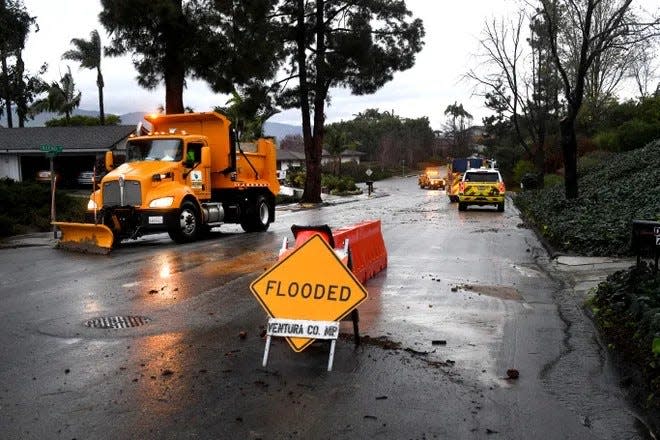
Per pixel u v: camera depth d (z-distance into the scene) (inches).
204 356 256.1
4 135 1819.6
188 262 517.7
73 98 2620.6
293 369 239.6
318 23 1487.5
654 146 1167.0
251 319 318.3
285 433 182.9
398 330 296.5
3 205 859.4
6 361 250.4
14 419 192.4
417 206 1350.9
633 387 219.9
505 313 333.4
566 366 245.6
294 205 1480.1
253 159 830.5
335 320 246.1
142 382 225.0
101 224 615.2
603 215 655.8
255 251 588.4
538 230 748.6
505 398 211.2
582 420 193.6
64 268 493.4
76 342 277.4
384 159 4439.0
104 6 1146.0
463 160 1808.6
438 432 184.1
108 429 185.2
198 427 186.7
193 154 714.8
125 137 1774.1
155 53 1190.3
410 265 497.7
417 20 1521.9
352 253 399.2
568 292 390.6
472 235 726.5
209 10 1208.8
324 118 1572.3
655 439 180.5
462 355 258.5
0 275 462.6
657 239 332.5
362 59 1472.7
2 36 941.2
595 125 1891.0
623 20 852.0
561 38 1353.3
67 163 1824.6
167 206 644.7
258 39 1264.8
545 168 1998.0
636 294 300.7
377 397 210.7
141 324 309.4
